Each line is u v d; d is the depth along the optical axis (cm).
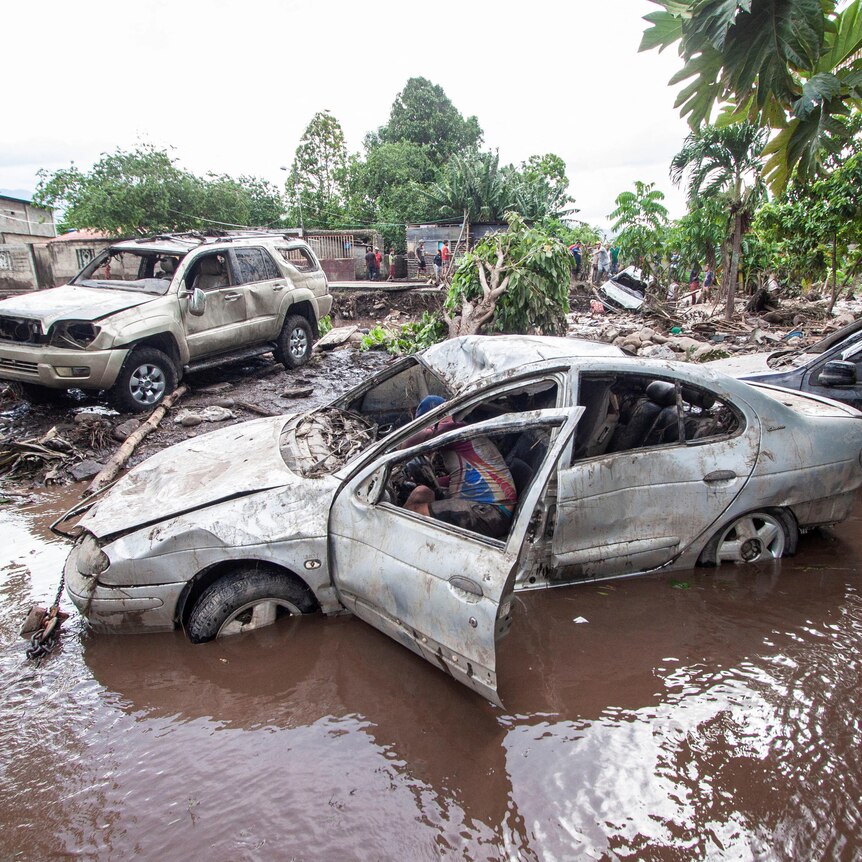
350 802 248
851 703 293
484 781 257
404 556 304
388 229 3781
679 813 240
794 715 288
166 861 226
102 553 340
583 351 399
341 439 411
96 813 246
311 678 324
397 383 496
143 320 784
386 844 230
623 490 367
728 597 383
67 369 736
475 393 354
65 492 615
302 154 4619
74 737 288
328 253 3316
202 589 360
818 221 1469
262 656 340
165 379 823
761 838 229
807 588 392
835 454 408
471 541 283
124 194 2422
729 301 1797
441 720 293
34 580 440
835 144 447
